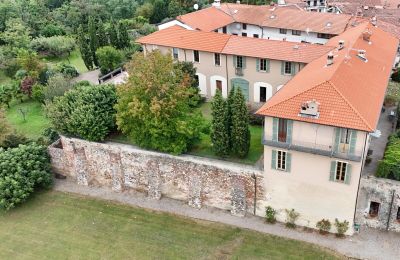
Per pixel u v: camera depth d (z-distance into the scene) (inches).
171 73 1779.0
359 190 1498.5
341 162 1407.5
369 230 1544.0
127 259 1530.5
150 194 1817.2
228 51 2177.7
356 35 1975.9
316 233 1562.5
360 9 3348.9
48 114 1988.2
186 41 2326.5
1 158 1836.9
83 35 2999.5
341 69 1530.5
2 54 3169.3
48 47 3447.3
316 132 1392.7
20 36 3486.7
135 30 3740.2
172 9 4094.5
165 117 1696.6
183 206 1760.6
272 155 1515.7
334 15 2888.8
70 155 1935.3
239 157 1715.1
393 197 1469.0
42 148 1952.5
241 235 1585.9
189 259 1509.6
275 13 3041.3
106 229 1672.0
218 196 1704.0
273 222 1633.9
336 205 1496.1
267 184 1585.9
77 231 1674.5
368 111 1374.3
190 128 1705.2
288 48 2098.9
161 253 1542.8
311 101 1360.7
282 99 1461.6
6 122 2052.2
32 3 4239.7
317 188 1497.3
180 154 1755.7
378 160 1610.5
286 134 1449.3
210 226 1641.2
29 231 1694.1
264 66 2138.3
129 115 1752.0
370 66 1676.9
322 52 2011.6
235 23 3110.2
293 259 1469.0
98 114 1861.5
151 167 1770.4
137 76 1744.6
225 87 2294.5
